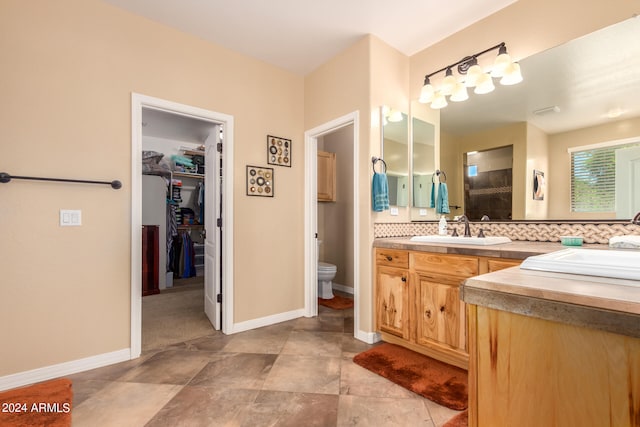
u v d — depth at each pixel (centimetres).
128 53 221
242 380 186
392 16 228
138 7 217
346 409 157
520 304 63
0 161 177
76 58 201
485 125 232
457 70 246
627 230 170
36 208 187
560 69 195
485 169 233
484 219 234
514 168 217
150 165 456
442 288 196
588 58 184
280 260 302
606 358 54
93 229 205
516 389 65
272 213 297
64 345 193
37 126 187
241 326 272
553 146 199
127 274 217
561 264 82
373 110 250
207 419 150
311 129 312
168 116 359
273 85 300
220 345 239
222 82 267
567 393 58
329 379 187
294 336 258
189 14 225
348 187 412
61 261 194
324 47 270
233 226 269
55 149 193
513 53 214
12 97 181
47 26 192
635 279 68
